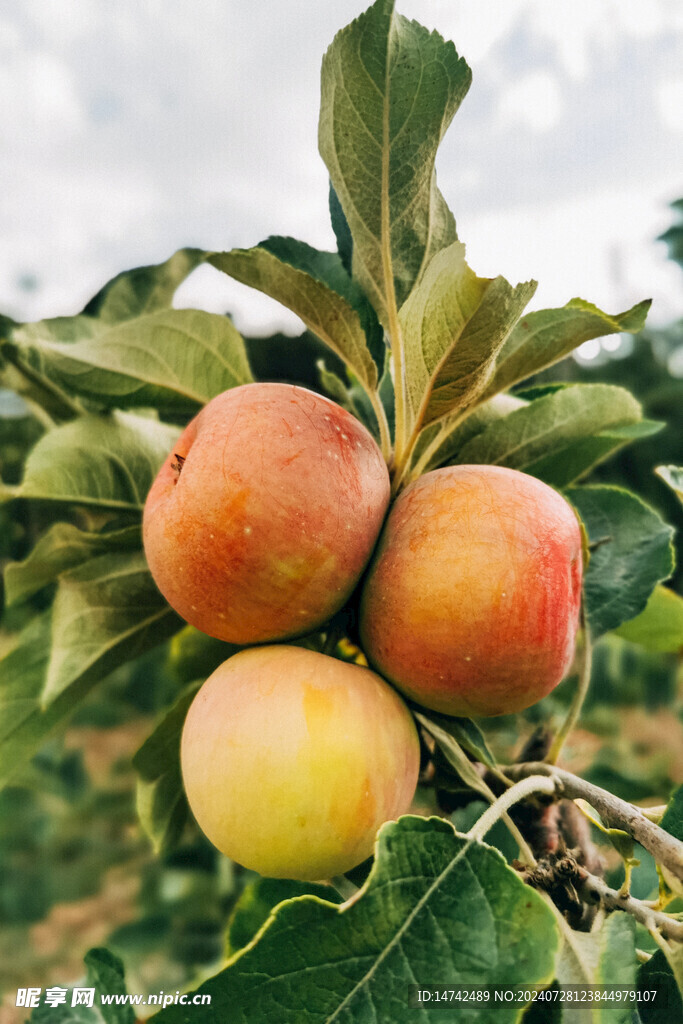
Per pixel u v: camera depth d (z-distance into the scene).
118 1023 0.26
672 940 0.22
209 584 0.23
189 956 0.64
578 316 0.24
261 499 0.22
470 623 0.22
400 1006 0.18
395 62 0.24
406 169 0.25
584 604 0.29
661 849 0.21
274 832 0.22
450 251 0.21
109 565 0.29
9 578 0.29
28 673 0.31
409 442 0.26
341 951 0.19
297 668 0.23
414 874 0.20
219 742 0.22
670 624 0.37
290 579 0.23
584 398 0.28
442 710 0.24
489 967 0.18
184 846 0.52
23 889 0.98
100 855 1.04
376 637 0.24
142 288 0.29
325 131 0.25
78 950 0.96
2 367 0.30
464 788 0.27
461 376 0.23
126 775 1.13
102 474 0.29
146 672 0.84
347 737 0.22
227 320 0.28
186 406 0.30
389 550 0.24
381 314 0.27
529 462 0.29
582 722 0.78
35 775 0.90
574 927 0.23
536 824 0.27
